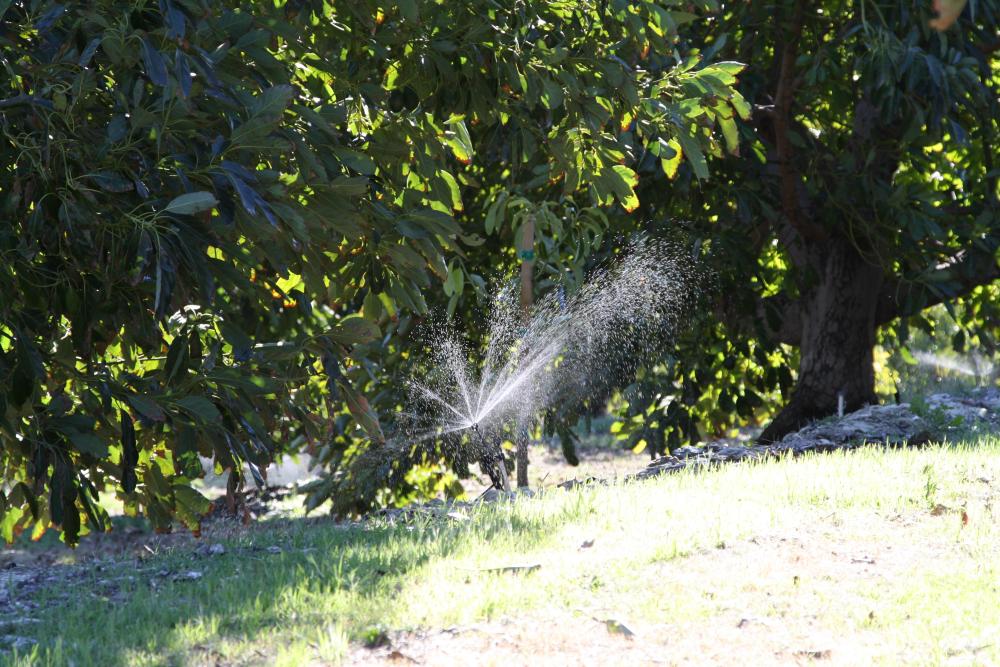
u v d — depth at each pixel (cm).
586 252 1378
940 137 1569
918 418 1538
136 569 916
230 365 848
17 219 715
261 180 717
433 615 653
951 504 905
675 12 1012
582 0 1016
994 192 1662
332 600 700
